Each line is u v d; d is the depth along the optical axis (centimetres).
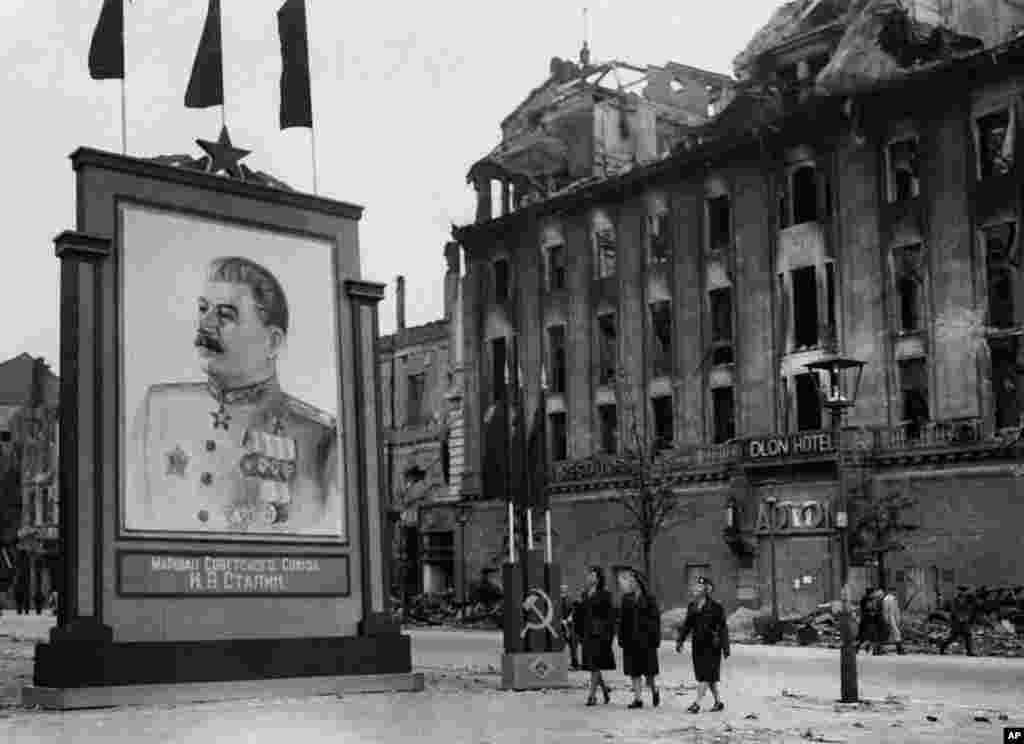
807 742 1422
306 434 2147
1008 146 4019
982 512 3950
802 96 4756
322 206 2233
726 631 1769
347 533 2175
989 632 3656
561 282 5584
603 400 5306
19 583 7394
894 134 4316
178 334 2014
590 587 1891
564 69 6262
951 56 4316
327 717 1680
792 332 4575
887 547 3966
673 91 6162
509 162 5928
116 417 1927
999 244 4038
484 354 5875
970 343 4059
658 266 5106
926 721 1653
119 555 1897
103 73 2039
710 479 4753
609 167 5869
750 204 4750
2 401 10606
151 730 1530
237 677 1967
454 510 5997
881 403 4278
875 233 4341
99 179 1967
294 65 2320
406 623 5525
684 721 1633
